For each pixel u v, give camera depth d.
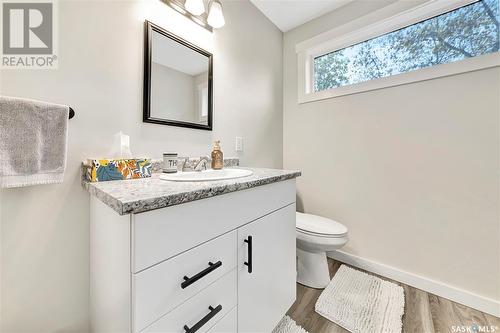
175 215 0.59
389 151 1.58
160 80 1.10
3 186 0.62
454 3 1.34
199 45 1.30
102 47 0.91
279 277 1.06
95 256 0.83
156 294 0.56
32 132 0.67
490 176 1.23
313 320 1.19
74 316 0.86
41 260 0.78
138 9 1.02
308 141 2.00
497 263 1.22
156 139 1.10
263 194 0.94
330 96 1.85
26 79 0.75
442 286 1.37
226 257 0.75
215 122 1.43
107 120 0.93
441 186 1.38
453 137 1.33
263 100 1.87
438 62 1.42
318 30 1.91
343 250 1.82
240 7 1.61
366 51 1.73
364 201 1.70
